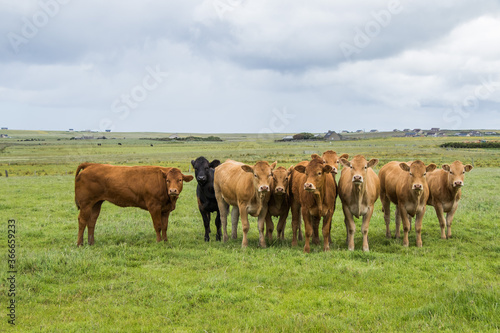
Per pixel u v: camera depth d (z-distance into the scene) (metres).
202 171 10.68
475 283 6.17
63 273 7.34
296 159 44.06
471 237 10.55
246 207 9.68
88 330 5.11
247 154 56.72
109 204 16.89
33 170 40.12
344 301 6.00
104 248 9.28
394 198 10.62
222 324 5.32
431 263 8.05
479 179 24.25
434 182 10.77
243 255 8.70
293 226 10.02
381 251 9.48
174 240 10.39
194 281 7.01
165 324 5.38
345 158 10.23
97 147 91.00
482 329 4.70
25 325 5.33
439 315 5.11
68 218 14.03
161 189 9.96
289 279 7.04
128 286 6.72
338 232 11.62
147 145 102.12
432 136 134.12
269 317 5.42
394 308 5.70
